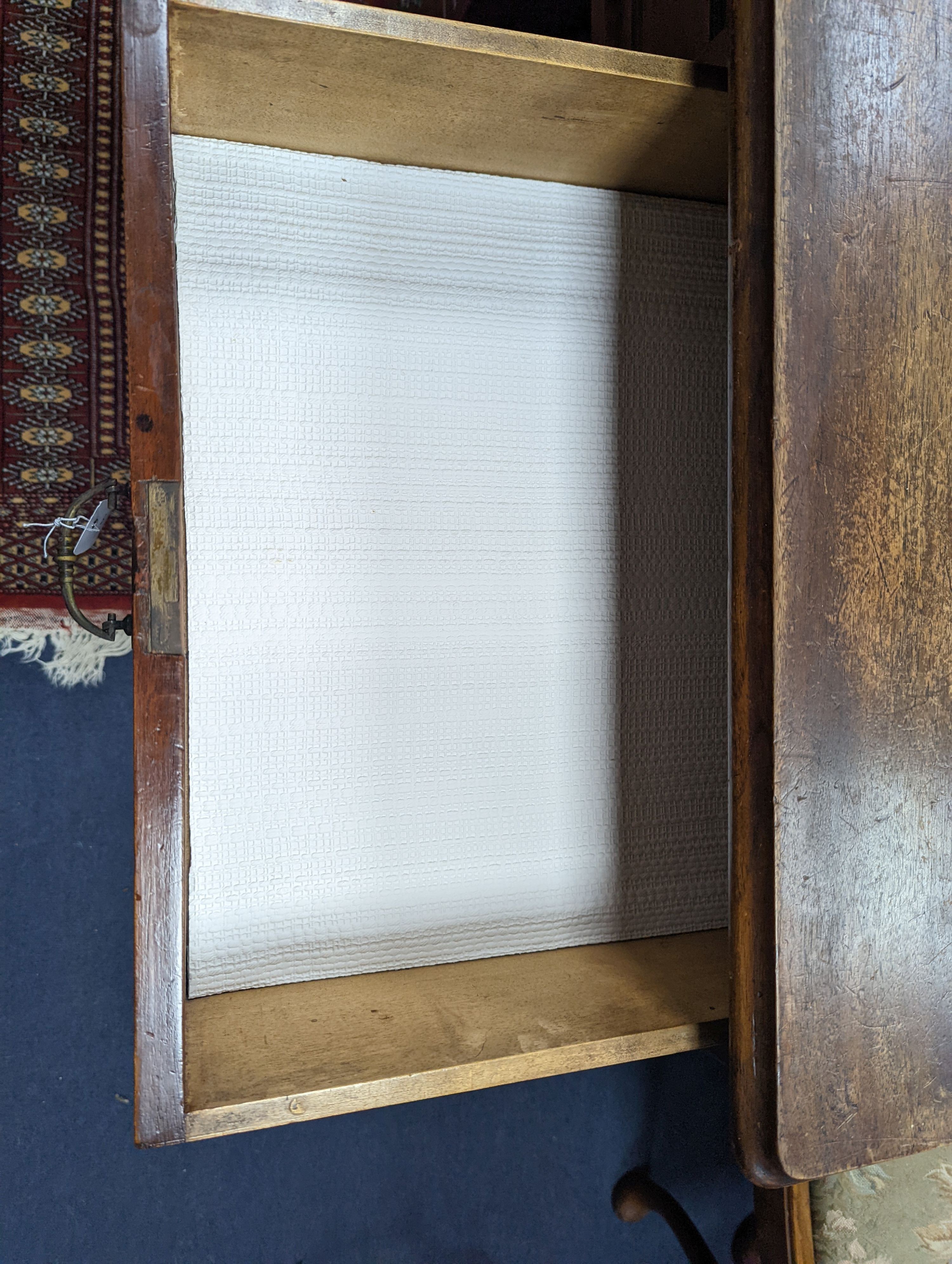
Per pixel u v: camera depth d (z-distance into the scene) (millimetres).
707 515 696
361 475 607
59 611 881
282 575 591
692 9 608
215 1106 436
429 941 623
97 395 895
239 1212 881
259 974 584
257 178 568
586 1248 951
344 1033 503
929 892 496
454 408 625
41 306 879
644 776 679
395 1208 909
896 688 484
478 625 636
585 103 502
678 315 679
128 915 897
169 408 452
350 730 608
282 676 592
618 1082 962
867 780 477
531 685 649
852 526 468
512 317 634
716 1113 988
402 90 487
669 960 624
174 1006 444
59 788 886
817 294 452
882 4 461
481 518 635
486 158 590
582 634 662
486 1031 505
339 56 448
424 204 607
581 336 652
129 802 904
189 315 561
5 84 867
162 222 443
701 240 681
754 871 459
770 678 450
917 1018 493
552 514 652
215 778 577
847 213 458
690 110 512
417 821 623
